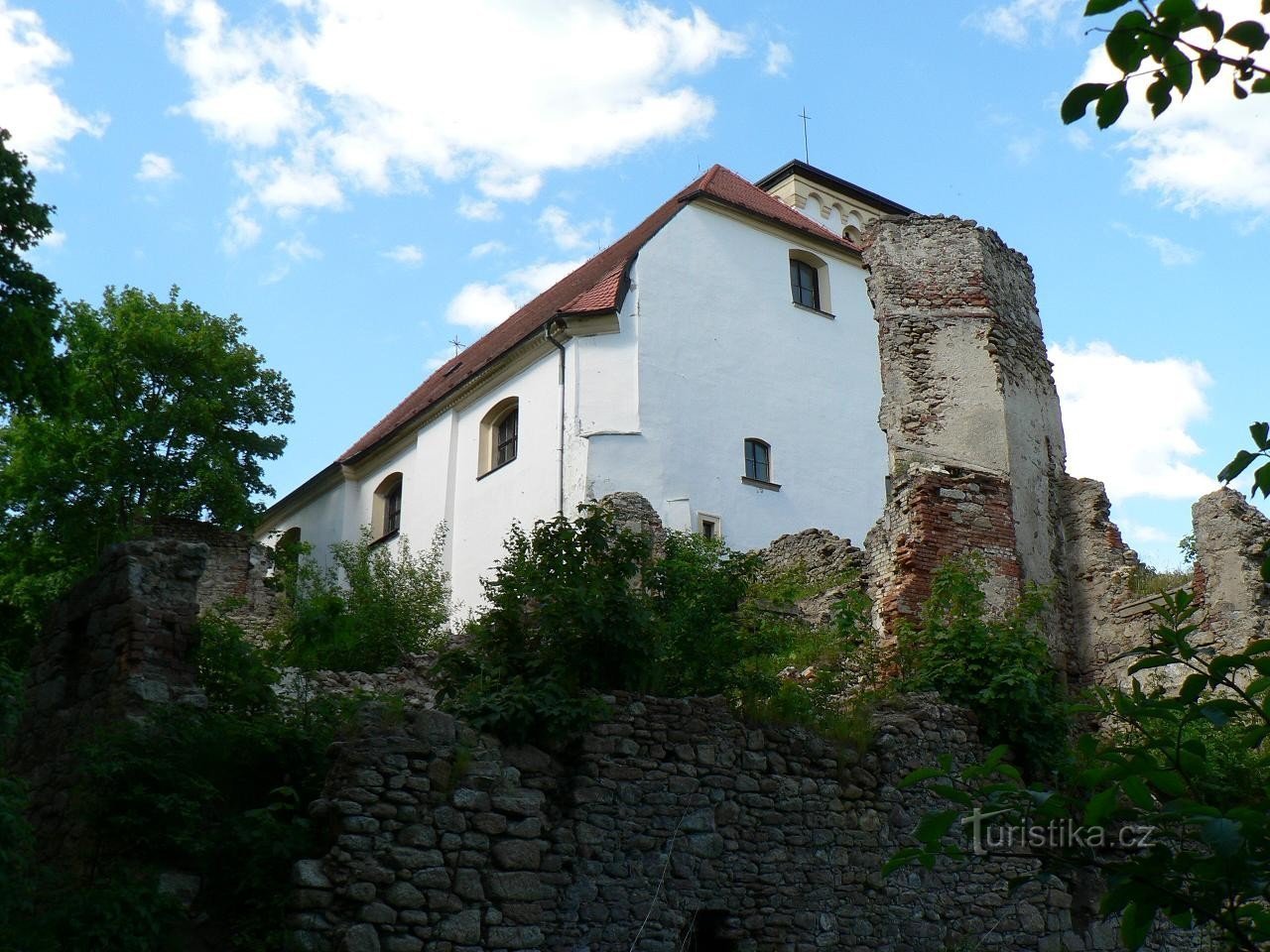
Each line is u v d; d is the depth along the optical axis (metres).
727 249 30.92
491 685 11.99
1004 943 13.70
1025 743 14.55
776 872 12.50
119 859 10.23
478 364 33.06
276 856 10.23
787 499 29.41
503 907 10.76
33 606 25.33
